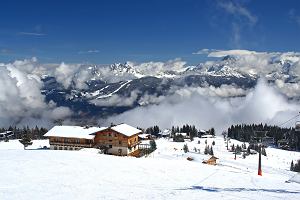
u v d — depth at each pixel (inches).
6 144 5290.4
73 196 1337.4
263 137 3361.2
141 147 4694.9
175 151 5880.9
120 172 2018.9
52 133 4249.5
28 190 1406.3
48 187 1478.8
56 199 1285.7
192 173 2166.6
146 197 1359.5
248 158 6604.3
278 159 7426.2
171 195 1411.2
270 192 1572.3
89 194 1380.4
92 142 4106.8
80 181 1665.8
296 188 1754.4
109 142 4077.3
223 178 2015.3
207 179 1961.1
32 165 2062.0
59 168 2015.3
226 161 5039.4
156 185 1676.9
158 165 2426.2
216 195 1444.4
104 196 1353.3
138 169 2182.6
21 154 2603.3
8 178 1641.2
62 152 2842.0
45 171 1891.0
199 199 1358.3
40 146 5024.6
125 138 4042.8
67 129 4313.5
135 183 1706.4
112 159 2593.5
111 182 1695.4
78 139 4146.2
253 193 1525.6
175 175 2053.4
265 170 4252.0
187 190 1540.4
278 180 2066.9
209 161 4330.7
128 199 1315.2
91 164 2247.8
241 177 2092.8
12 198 1275.8
